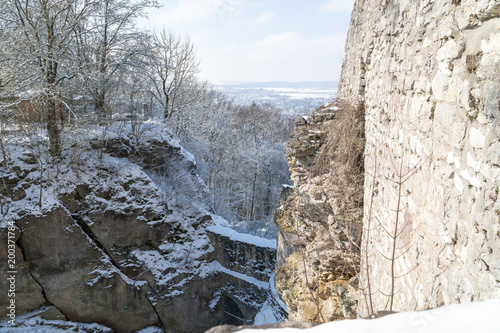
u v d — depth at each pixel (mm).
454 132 2059
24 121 13828
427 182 2535
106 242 13664
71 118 14406
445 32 2268
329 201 6512
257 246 15500
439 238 2191
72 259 12875
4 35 12523
